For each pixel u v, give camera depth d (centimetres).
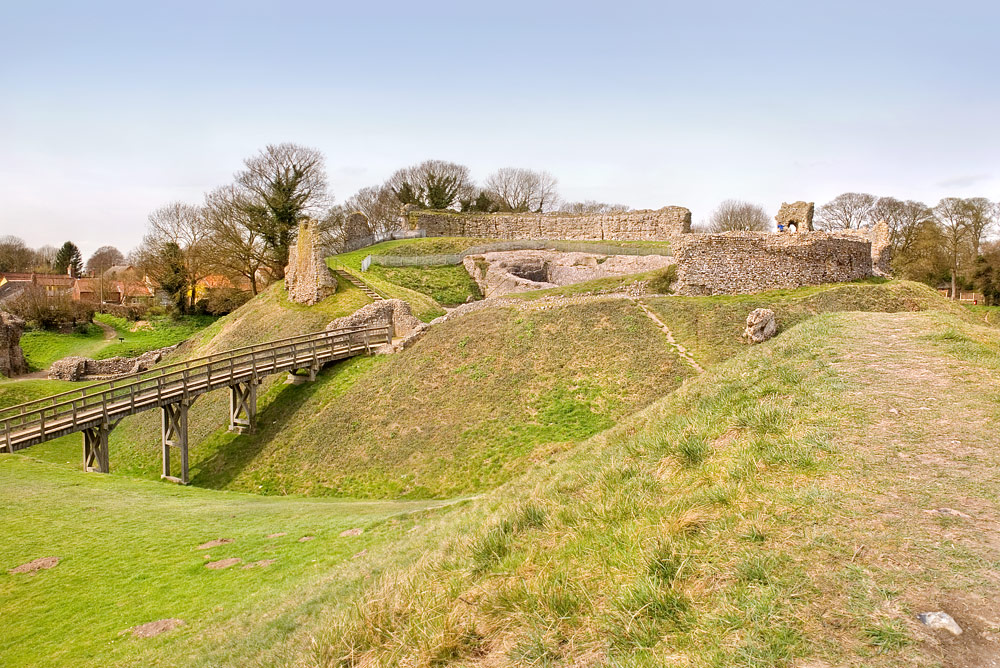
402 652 504
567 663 428
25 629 927
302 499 1853
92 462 2262
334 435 2223
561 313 2545
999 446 642
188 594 1015
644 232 4938
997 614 377
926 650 354
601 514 643
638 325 2378
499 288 3991
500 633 487
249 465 2227
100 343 5659
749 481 618
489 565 618
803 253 2742
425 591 590
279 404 2592
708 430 833
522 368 2242
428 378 2359
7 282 8244
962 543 456
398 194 7462
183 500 1731
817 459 643
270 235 5650
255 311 4225
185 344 4600
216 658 727
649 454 799
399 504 1616
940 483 562
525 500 820
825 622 390
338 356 2788
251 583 1027
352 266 4488
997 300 5334
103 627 921
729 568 468
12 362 4644
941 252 5541
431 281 4322
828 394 881
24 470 1911
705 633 407
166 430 2281
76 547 1255
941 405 788
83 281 8081
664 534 536
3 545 1264
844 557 454
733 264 2697
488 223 5516
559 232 5297
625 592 468
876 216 6303
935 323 1388
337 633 573
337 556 1093
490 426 1977
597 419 1895
